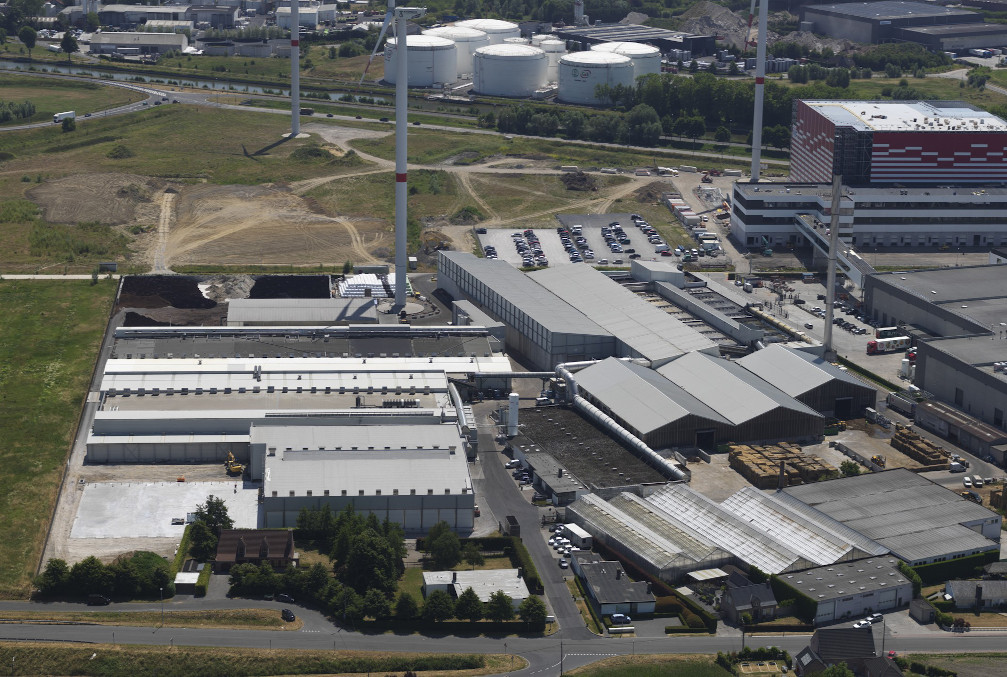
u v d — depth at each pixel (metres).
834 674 192.50
